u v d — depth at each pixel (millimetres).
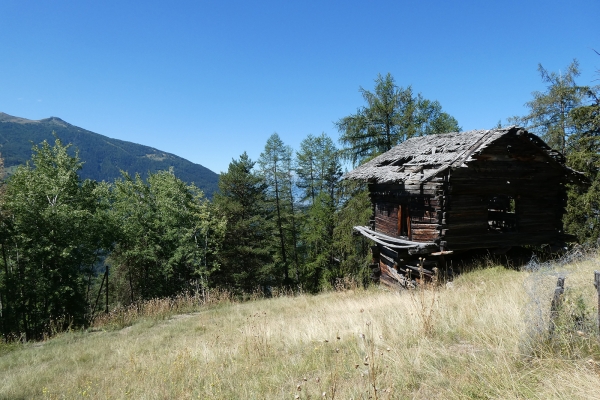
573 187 17531
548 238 12969
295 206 38250
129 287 36031
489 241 12211
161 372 7020
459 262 12914
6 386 7934
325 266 33719
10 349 12883
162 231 33094
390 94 24422
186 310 17234
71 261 24172
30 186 23656
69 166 27859
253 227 33500
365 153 25219
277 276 36188
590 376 3346
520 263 12680
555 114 20266
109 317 16062
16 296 22281
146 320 15359
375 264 17578
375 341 6105
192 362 7281
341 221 25125
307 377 5266
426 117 25578
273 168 35344
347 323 8047
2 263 24734
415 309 7191
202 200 32312
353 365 5207
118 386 6703
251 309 15570
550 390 3334
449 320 6293
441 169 11266
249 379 5652
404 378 4309
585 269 7547
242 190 34188
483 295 8062
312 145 38188
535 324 4625
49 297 22234
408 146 16203
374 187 17188
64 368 9125
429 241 12508
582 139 16688
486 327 5418
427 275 12984
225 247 33031
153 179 35031
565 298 4648
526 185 12656
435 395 3834
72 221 24125
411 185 12781
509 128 11688
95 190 28438
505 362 4023
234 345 8141
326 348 6398
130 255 31547
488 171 12039
